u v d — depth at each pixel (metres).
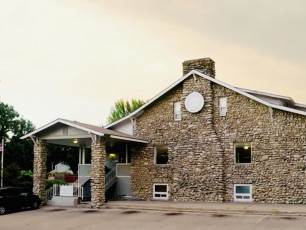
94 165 21.47
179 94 24.58
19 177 33.94
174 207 19.28
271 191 21.12
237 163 22.28
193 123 23.64
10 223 16.50
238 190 22.16
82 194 23.52
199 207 19.02
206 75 23.36
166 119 24.70
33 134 23.22
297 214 16.45
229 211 18.00
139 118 25.69
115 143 25.59
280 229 13.38
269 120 21.61
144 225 15.17
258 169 21.61
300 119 20.80
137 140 24.03
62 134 22.73
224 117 22.92
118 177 26.31
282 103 25.91
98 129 22.58
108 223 15.95
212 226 14.46
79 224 15.88
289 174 20.73
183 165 23.61
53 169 51.91
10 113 47.41
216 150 22.66
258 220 15.48
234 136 22.48
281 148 21.11
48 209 21.23
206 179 22.73
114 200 25.03
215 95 23.36
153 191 24.56
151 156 24.86
